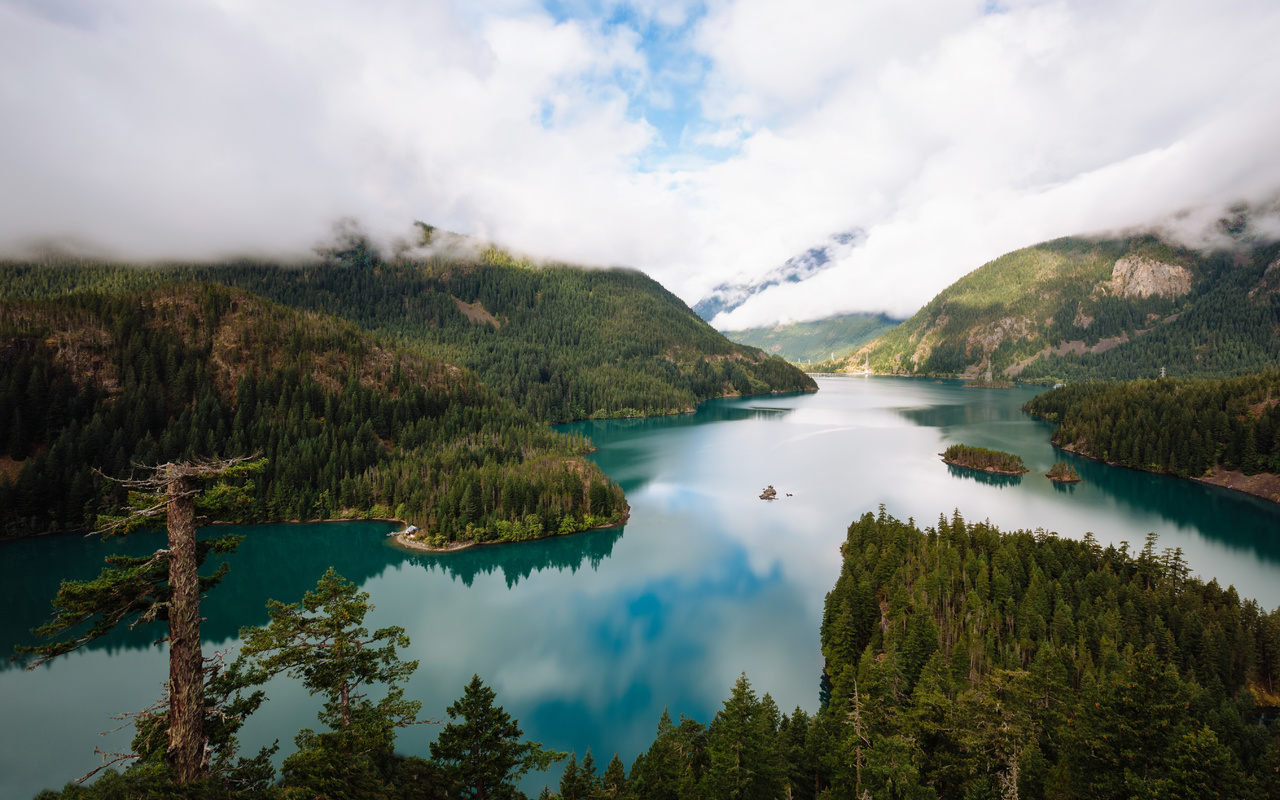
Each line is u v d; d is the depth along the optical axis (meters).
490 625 108.00
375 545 153.00
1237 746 55.53
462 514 155.12
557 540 153.12
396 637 41.44
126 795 26.00
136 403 191.00
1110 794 44.62
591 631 105.44
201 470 27.33
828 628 92.00
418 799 38.38
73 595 24.56
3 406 170.62
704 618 109.94
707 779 51.19
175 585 26.97
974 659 75.75
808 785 53.06
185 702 26.92
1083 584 92.50
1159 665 48.69
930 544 115.56
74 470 163.88
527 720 80.75
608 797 48.69
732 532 158.38
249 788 32.22
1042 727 55.22
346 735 34.69
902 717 57.72
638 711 82.69
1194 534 151.62
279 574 136.38
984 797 44.12
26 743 78.56
